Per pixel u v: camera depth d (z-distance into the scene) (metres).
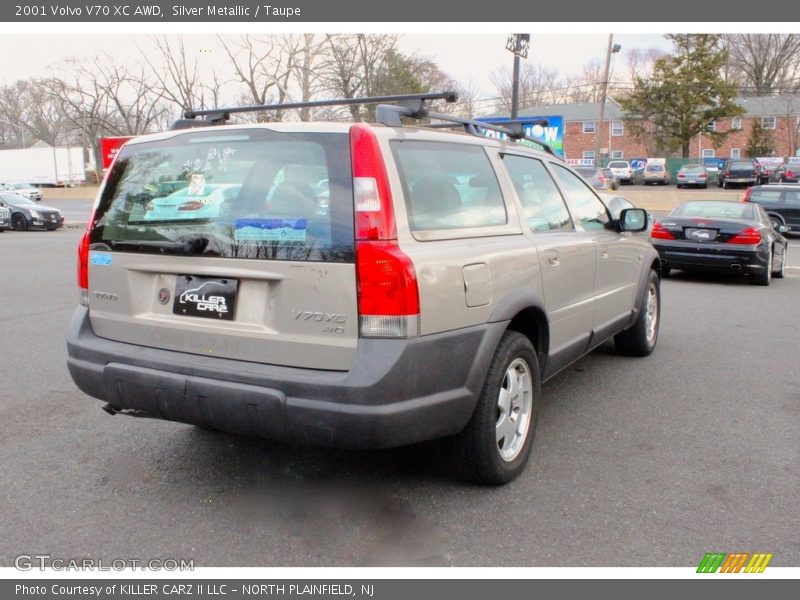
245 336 3.34
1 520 3.49
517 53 18.80
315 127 3.29
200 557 3.19
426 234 3.33
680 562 3.13
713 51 48.88
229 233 3.38
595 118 62.97
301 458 4.23
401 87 25.95
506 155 4.31
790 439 4.55
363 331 3.12
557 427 4.77
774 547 3.25
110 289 3.78
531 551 3.22
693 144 62.59
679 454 4.30
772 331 7.85
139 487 3.84
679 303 9.76
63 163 53.47
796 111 59.22
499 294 3.68
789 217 20.34
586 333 5.00
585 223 5.16
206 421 3.42
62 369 6.11
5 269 12.83
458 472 3.79
